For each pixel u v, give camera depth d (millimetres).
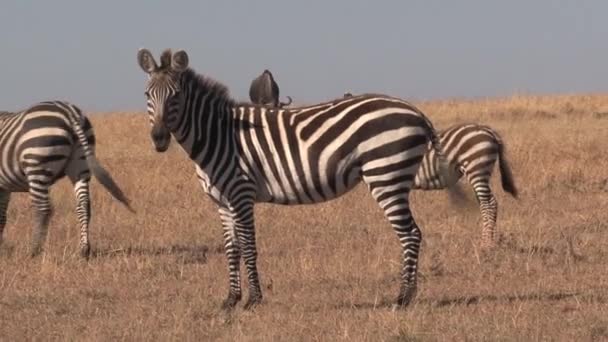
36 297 17344
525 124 47312
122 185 30516
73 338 14500
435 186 23188
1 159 21219
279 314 15695
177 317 15570
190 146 15984
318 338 14086
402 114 15625
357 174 15805
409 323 14594
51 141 20750
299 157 15773
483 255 20469
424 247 21484
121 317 15891
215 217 26172
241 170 15969
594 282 17891
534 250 20781
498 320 14852
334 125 15648
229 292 16453
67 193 29672
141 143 43562
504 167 22922
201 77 16109
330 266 19469
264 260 20438
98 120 52094
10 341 14375
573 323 14617
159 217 25828
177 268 19812
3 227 22422
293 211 26453
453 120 50438
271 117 16000
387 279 18531
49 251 21172
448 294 17234
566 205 26984
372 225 24703
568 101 56781
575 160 33781
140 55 15938
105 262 20344
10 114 21906
